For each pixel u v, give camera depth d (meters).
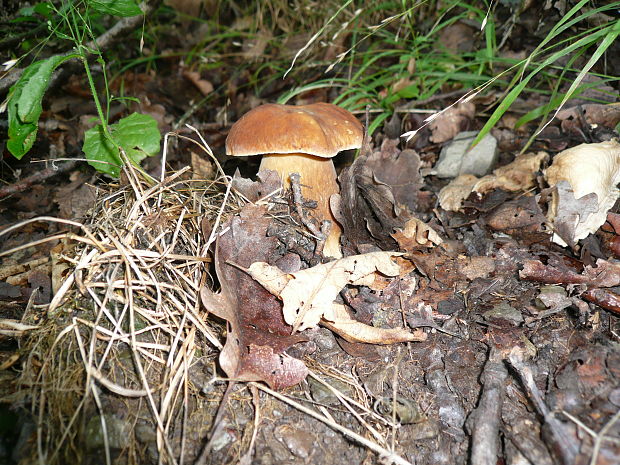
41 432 0.22
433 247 0.30
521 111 0.44
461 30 0.52
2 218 0.36
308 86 0.45
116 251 0.26
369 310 0.27
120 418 0.23
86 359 0.24
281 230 0.29
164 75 0.62
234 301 0.26
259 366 0.24
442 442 0.23
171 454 0.21
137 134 0.33
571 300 0.26
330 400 0.24
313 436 0.23
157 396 0.23
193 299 0.26
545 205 0.33
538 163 0.36
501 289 0.28
